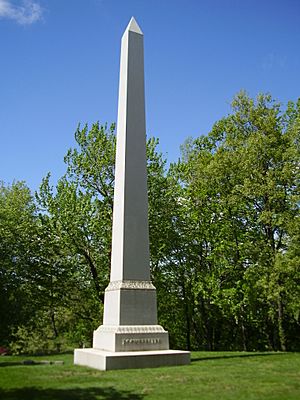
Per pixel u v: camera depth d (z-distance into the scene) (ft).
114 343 43.93
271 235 78.84
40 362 50.52
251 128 82.33
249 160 75.10
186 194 93.66
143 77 55.21
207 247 96.53
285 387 30.68
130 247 48.29
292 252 68.08
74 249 88.99
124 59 55.88
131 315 46.21
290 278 69.46
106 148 89.04
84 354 45.24
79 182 90.27
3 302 84.64
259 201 80.53
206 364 43.98
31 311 88.12
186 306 97.45
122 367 40.60
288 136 76.33
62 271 91.97
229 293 80.02
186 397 27.40
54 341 107.24
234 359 49.65
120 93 55.31
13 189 108.78
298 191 74.18
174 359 43.29
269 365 43.11
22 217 96.89
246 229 84.74
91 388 30.63
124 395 28.22
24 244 90.38
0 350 93.61
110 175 88.58
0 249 88.22
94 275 90.38
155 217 88.94
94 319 94.38
